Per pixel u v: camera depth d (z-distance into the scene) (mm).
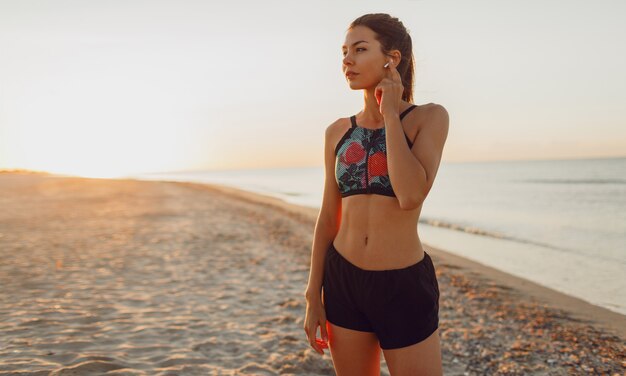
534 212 23016
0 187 41188
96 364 3508
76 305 5531
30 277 7117
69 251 9609
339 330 1690
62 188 40125
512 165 127812
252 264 8680
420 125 1538
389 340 1570
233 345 4352
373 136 1611
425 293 1574
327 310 1732
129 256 9141
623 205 26047
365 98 1667
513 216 21031
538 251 11758
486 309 6312
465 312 6164
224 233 13039
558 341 5023
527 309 6312
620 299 7027
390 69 1578
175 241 11297
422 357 1563
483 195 35344
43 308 5340
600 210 23562
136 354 3936
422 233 15148
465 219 19703
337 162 1688
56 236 11852
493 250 11898
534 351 4703
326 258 1749
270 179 112125
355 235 1637
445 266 9375
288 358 4016
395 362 1577
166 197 30016
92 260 8648
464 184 50375
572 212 22797
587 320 5832
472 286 7680
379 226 1586
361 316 1644
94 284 6750
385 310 1567
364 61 1603
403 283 1559
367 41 1608
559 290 7617
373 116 1648
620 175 57625
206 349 4199
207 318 5223
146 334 4516
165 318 5121
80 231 12891
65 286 6570
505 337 5133
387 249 1577
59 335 4340
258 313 5547
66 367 3408
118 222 15328
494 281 8055
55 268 7848
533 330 5406
